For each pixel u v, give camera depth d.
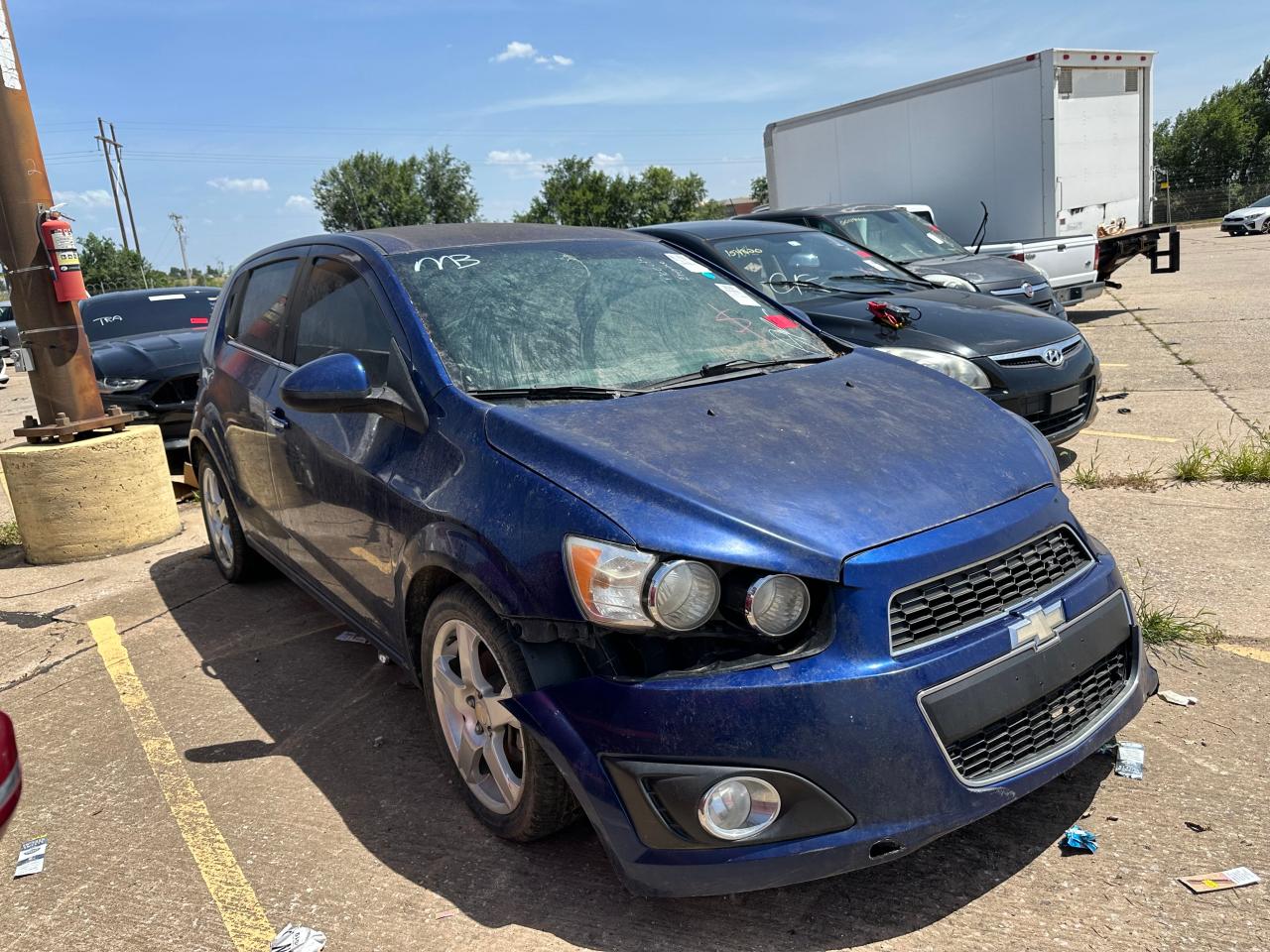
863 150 14.09
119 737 3.61
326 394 2.94
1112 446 6.43
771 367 3.28
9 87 5.60
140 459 6.02
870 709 2.14
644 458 2.46
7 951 2.49
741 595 2.20
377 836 2.85
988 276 8.18
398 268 3.42
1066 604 2.47
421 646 3.00
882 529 2.29
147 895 2.67
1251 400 7.36
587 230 4.12
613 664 2.28
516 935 2.39
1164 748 2.96
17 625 4.86
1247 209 28.27
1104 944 2.21
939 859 2.55
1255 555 4.36
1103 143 12.60
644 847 2.20
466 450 2.73
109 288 65.88
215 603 4.96
